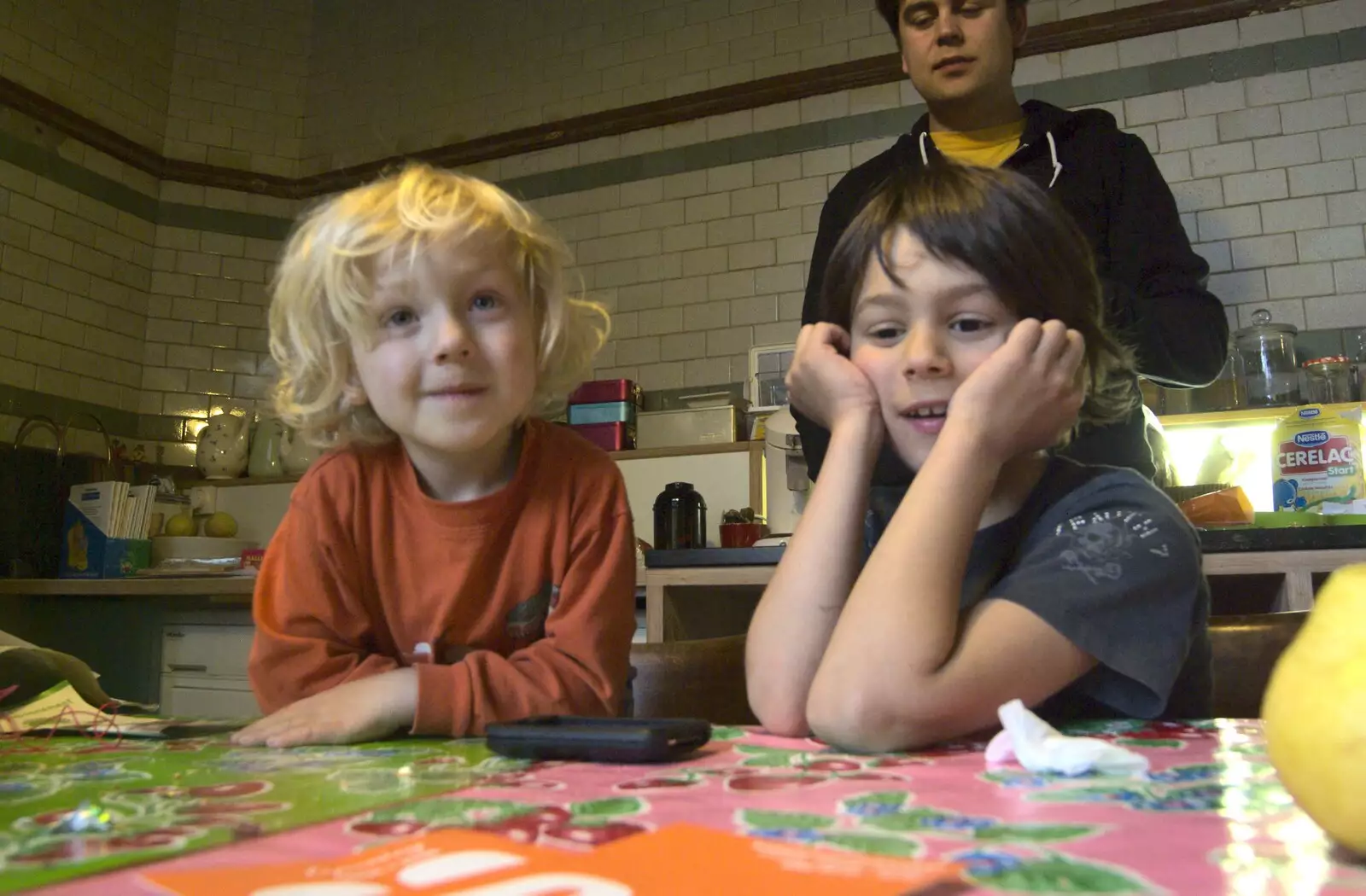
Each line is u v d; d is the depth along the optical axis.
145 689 2.50
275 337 0.93
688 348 3.00
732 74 3.12
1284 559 1.42
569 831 0.34
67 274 2.99
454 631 0.90
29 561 2.72
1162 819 0.35
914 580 0.63
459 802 0.40
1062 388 0.73
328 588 0.85
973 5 1.60
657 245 3.10
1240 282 2.51
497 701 0.74
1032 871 0.28
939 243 0.76
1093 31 2.71
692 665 1.02
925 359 0.76
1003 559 0.80
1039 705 0.68
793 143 3.01
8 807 0.40
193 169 3.37
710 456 2.59
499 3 3.49
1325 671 0.31
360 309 0.81
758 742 0.63
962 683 0.60
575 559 0.88
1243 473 2.31
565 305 0.94
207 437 3.10
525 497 0.91
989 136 1.70
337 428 0.92
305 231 0.89
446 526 0.88
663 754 0.53
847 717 0.58
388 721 0.69
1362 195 2.45
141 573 2.52
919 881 0.26
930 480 0.68
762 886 0.26
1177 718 0.77
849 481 0.78
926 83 1.65
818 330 0.85
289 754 0.58
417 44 3.56
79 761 0.55
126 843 0.33
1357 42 2.51
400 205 0.81
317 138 3.60
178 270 3.29
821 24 3.04
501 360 0.83
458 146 3.41
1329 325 2.42
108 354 3.09
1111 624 0.65
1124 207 1.56
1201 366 1.43
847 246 0.85
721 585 1.76
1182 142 2.62
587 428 2.73
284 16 3.68
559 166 3.29
